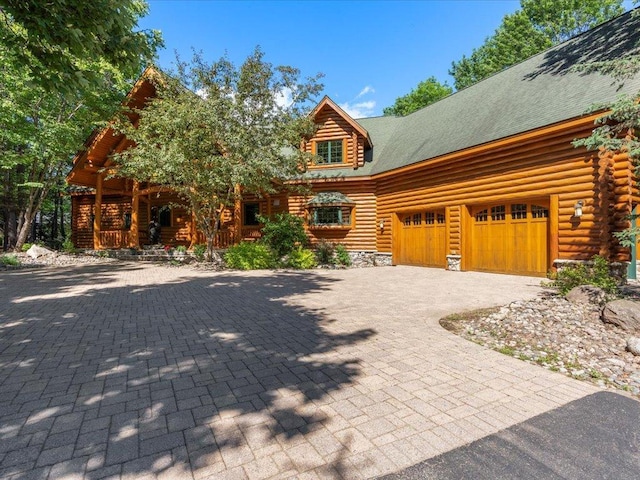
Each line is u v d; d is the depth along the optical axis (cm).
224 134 1136
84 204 2092
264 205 1694
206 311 607
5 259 1330
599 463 201
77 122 1498
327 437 231
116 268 1296
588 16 2597
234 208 1698
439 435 233
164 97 1211
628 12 1058
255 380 322
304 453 214
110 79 1420
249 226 1716
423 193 1276
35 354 393
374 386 309
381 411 265
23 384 314
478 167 1080
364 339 445
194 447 221
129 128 1291
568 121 826
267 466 203
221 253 1536
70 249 1747
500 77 1351
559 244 877
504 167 1005
